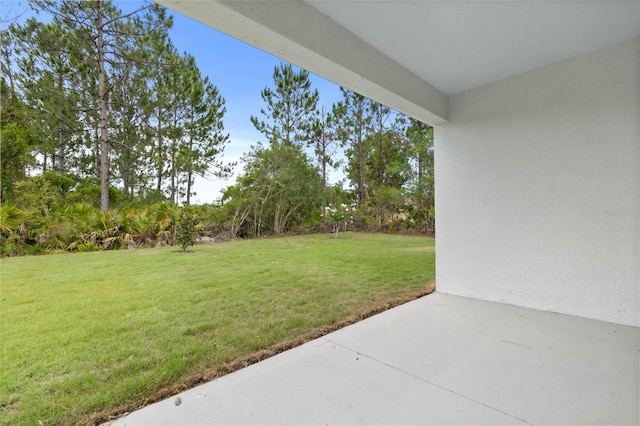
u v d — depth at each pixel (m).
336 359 2.11
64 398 1.73
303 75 15.90
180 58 12.19
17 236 6.77
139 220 8.20
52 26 9.75
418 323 2.76
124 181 14.88
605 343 2.28
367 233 11.99
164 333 2.64
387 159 14.80
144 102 11.59
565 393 1.67
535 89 3.03
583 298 2.81
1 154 8.66
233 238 10.02
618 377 1.82
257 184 10.75
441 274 3.81
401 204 11.91
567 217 2.88
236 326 2.79
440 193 3.79
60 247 7.19
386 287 4.09
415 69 2.99
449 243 3.73
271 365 2.05
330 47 2.20
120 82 11.46
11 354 2.26
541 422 1.45
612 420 1.45
